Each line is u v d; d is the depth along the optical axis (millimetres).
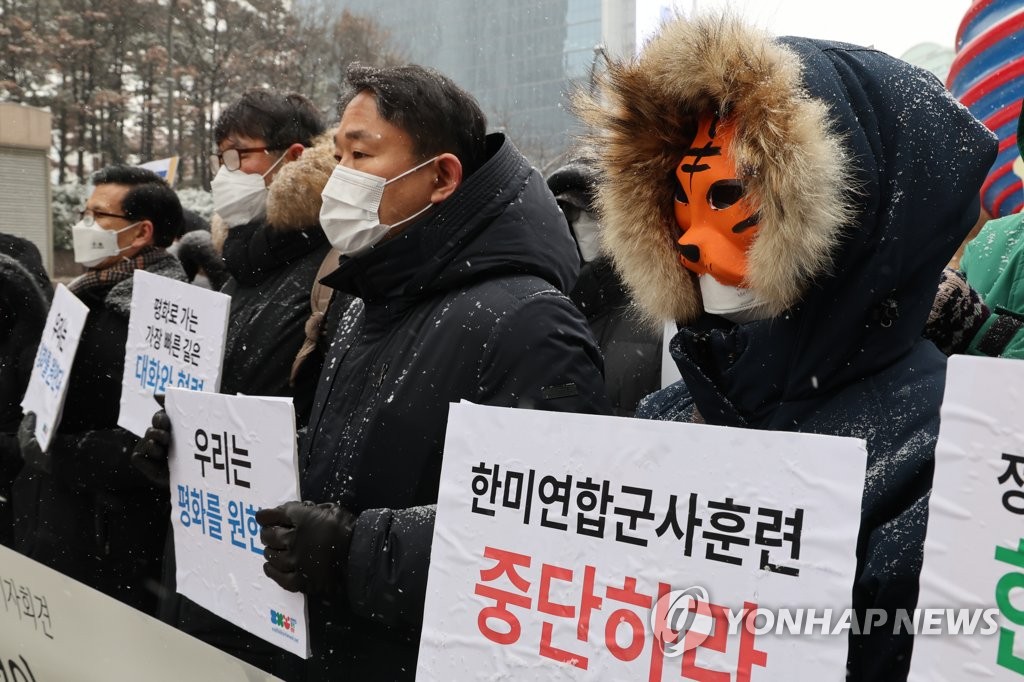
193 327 2451
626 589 1288
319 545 1671
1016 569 978
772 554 1158
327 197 1976
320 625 1879
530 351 1767
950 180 1314
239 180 2859
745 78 1352
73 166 9672
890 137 1325
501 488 1441
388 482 1814
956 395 1029
